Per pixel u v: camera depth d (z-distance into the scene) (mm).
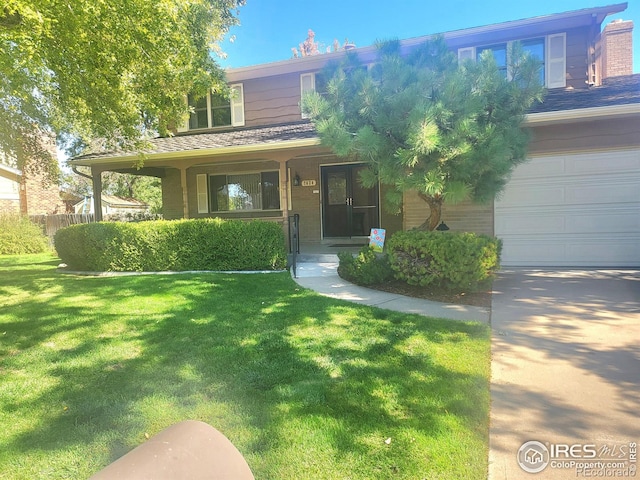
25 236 14602
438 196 6551
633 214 7488
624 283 6336
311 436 2412
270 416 2646
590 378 3072
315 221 11711
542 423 2502
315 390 2986
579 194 7754
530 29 9203
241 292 6207
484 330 4207
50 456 2311
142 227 8477
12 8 5023
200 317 4898
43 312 5305
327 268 8359
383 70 5805
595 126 7449
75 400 2943
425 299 5699
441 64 5902
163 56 7227
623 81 9242
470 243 5762
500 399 2799
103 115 7918
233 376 3264
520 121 6207
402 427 2480
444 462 2158
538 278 6906
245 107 12070
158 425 2604
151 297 6031
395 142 5762
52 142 12812
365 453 2244
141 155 9234
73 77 7117
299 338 4086
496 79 5848
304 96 6227
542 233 8031
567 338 3939
